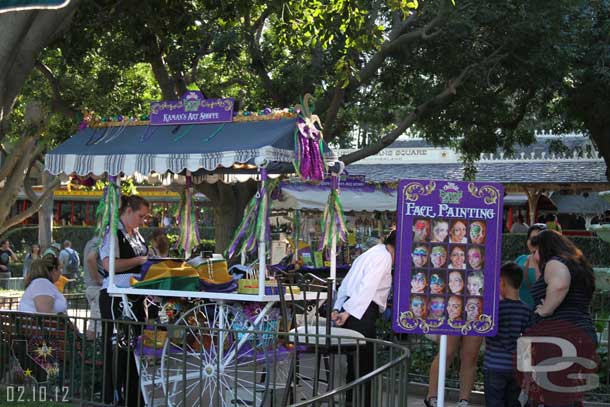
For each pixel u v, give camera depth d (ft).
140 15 44.50
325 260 52.54
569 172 88.99
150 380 28.30
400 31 56.18
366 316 27.53
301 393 28.60
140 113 61.16
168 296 27.99
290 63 57.57
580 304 23.66
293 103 56.90
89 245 34.78
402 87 63.26
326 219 32.50
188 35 51.72
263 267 26.78
